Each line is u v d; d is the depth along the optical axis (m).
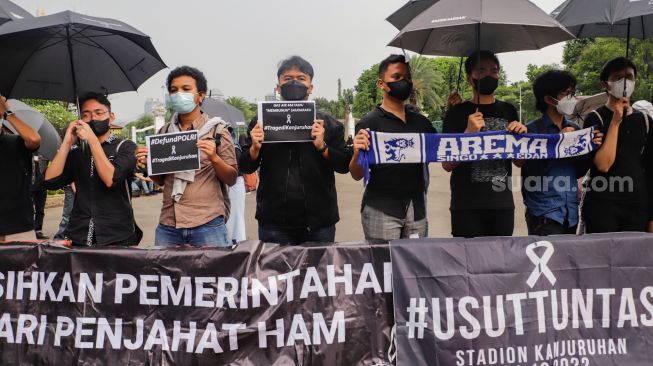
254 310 3.20
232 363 3.20
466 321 3.17
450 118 4.29
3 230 4.25
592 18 3.79
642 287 3.21
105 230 3.88
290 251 3.23
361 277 3.23
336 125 4.17
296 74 3.94
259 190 4.10
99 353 3.25
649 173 4.25
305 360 3.21
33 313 3.31
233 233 7.10
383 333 3.23
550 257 3.20
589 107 6.29
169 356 3.22
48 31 4.12
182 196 3.89
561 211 4.09
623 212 4.10
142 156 3.89
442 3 3.69
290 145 3.98
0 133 4.26
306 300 3.22
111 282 3.25
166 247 3.27
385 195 4.04
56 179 3.85
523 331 3.17
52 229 10.26
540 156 3.97
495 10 3.50
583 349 3.19
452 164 4.17
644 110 4.20
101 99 3.96
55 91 4.50
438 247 3.20
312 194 3.99
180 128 4.04
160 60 4.57
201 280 3.21
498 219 4.11
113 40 4.40
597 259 3.21
